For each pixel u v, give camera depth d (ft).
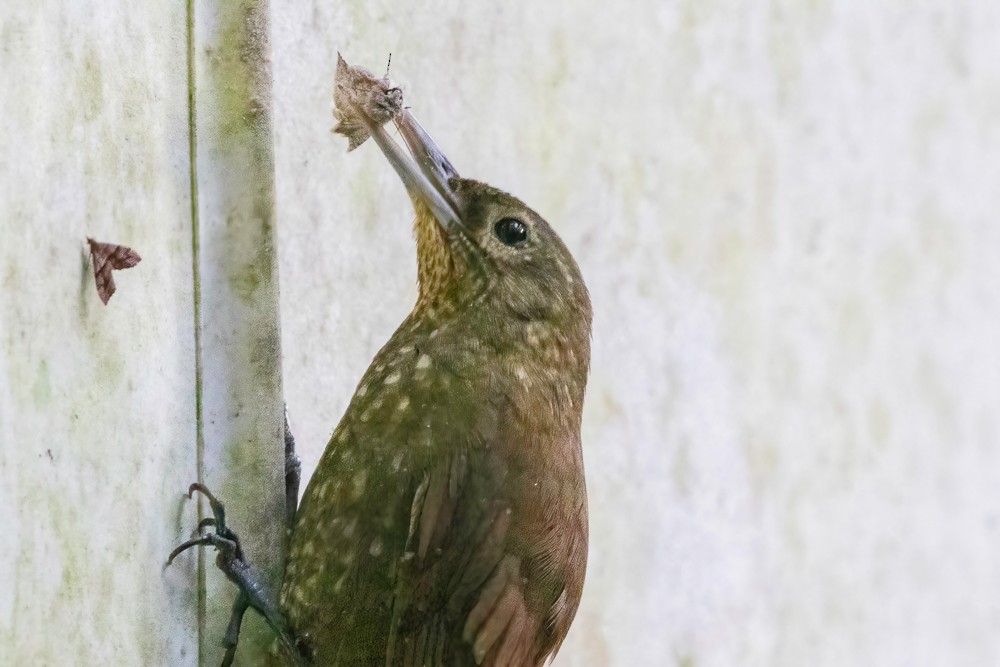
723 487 41.06
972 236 50.06
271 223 24.16
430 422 24.20
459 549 23.79
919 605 48.06
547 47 36.04
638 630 38.63
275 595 24.04
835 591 45.09
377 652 24.03
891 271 47.91
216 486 23.52
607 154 37.65
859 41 46.98
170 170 22.88
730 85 41.93
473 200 26.03
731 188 41.91
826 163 45.44
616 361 38.09
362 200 29.81
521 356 25.31
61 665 19.80
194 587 23.20
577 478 25.45
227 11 23.80
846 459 45.88
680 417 39.83
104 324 20.97
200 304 23.49
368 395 24.89
